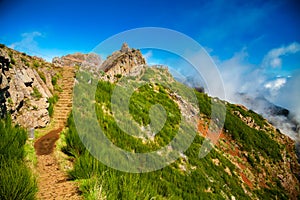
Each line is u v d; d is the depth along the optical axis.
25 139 9.33
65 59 49.94
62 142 11.10
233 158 38.75
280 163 53.81
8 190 4.57
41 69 22.75
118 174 7.25
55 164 8.34
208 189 19.16
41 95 15.54
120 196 5.43
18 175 4.99
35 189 5.09
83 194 5.70
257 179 38.56
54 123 14.77
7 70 13.04
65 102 19.16
